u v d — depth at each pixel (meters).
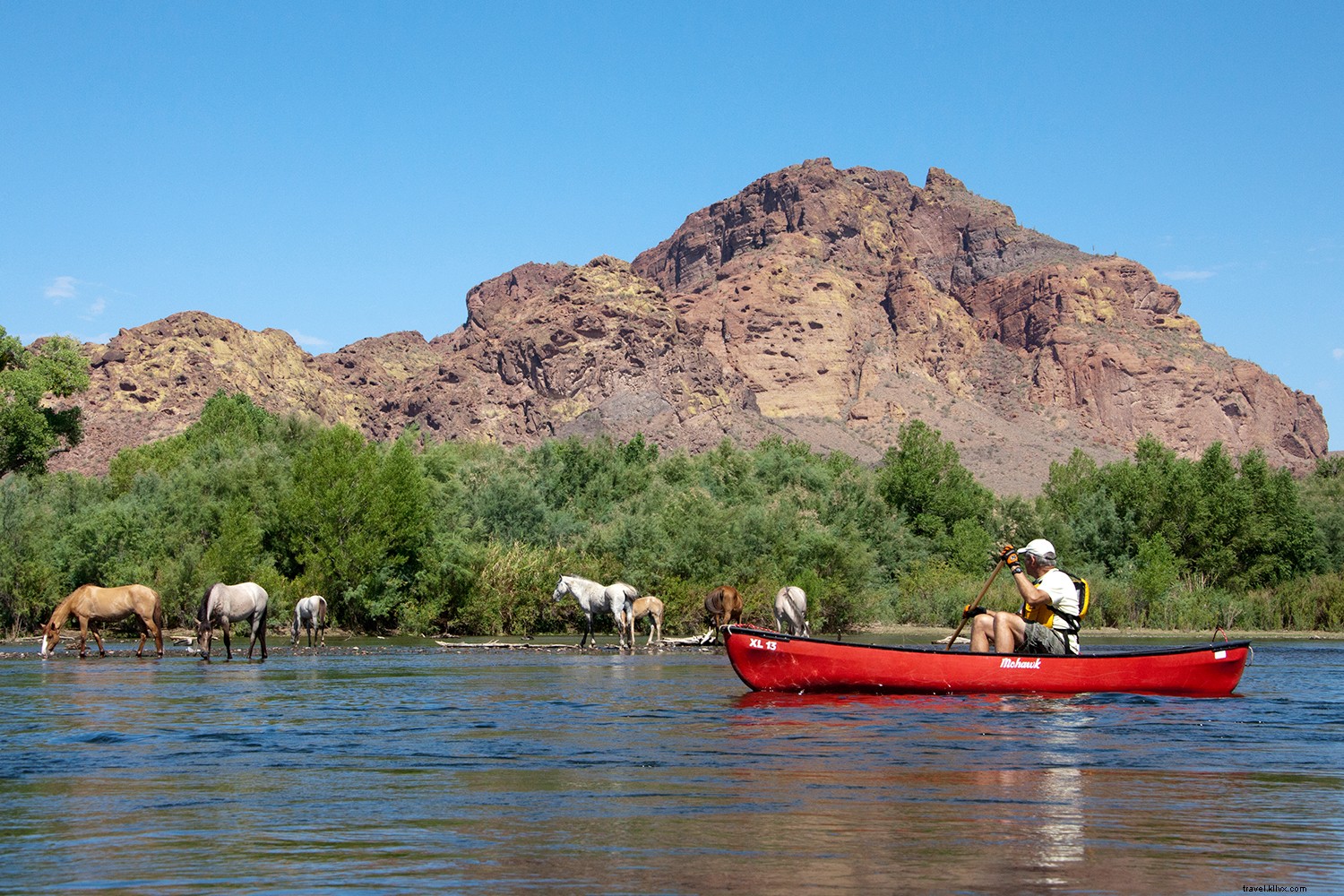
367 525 45.22
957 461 88.94
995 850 6.52
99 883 5.83
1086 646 41.91
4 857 6.38
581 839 6.82
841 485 76.69
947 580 66.25
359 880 5.87
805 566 55.69
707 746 10.89
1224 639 17.12
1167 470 84.56
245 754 10.41
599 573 50.19
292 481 49.06
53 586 44.66
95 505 50.41
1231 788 8.64
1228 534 74.88
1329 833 7.01
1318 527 78.88
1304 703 15.92
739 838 6.84
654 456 90.81
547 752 10.55
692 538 51.72
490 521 57.12
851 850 6.52
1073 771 9.38
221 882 5.84
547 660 28.27
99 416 188.75
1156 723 13.13
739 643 16.92
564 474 76.44
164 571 43.97
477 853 6.46
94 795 8.34
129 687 18.58
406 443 48.16
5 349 63.12
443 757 10.20
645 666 25.78
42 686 18.77
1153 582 62.09
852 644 16.45
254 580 43.81
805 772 9.31
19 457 62.06
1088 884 5.80
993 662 16.36
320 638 34.88
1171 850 6.54
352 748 10.82
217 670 23.48
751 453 87.44
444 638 45.16
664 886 5.73
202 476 51.59
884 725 12.76
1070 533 74.12
